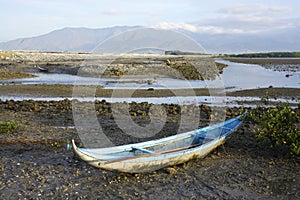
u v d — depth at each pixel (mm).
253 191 8734
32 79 34781
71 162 10594
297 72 51500
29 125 15289
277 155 11266
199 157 10789
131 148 10148
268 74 47031
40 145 12281
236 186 9016
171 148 11039
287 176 9680
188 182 9227
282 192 8688
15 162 10516
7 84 30641
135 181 9258
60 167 10164
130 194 8531
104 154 9234
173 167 10164
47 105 19859
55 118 16797
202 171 9953
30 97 24250
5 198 8203
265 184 9148
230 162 10672
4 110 18391
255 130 14000
